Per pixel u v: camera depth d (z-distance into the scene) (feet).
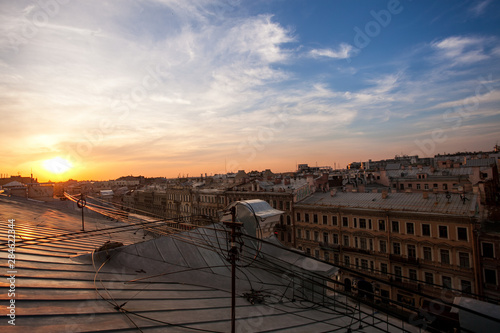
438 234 93.04
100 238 54.13
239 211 47.14
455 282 88.94
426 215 95.09
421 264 95.91
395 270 102.12
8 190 122.62
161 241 40.22
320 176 175.63
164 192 257.75
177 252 39.75
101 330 21.01
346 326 32.12
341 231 118.11
